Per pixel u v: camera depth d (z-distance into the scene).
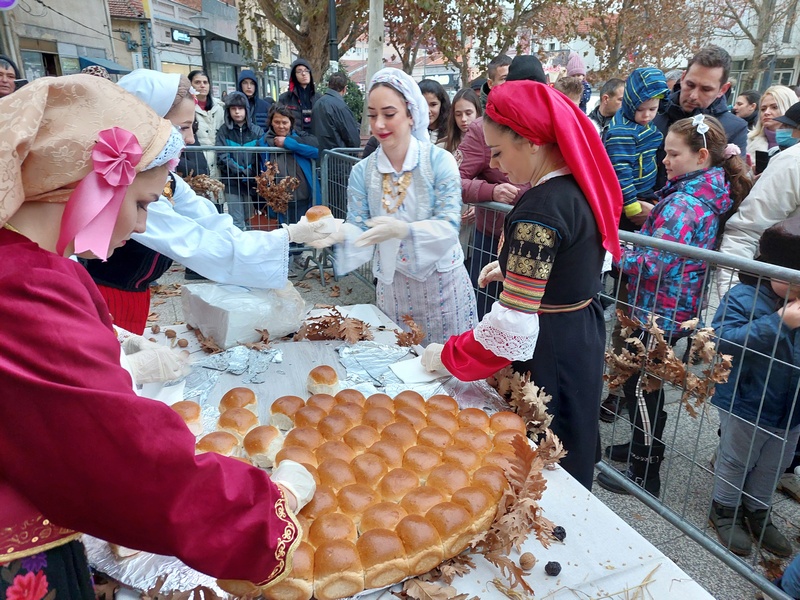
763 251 2.19
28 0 13.35
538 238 1.59
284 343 2.15
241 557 0.85
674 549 2.52
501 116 1.65
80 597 0.91
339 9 16.56
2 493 0.76
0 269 0.73
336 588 1.11
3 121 0.75
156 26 21.36
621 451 2.99
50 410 0.71
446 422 1.58
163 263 2.29
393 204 2.46
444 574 1.16
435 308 2.59
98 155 0.78
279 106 5.48
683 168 2.81
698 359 2.53
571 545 1.26
